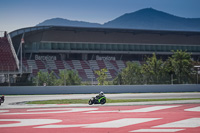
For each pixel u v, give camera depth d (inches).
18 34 6077.8
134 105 1843.0
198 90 3636.8
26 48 6491.1
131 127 1039.6
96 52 7062.0
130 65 4065.0
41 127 1055.0
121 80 3902.6
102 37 7145.7
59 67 6486.2
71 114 1409.9
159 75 3922.2
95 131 973.8
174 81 3811.5
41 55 6761.8
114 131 970.7
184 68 4094.5
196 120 1190.9
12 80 3683.6
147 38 7524.6
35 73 6003.9
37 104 1945.1
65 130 994.7
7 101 2226.9
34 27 6225.4
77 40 6968.5
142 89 3437.5
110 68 6860.2
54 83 3853.3
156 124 1098.7
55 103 2000.5
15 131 985.5
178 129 995.9
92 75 6343.5
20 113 1477.6
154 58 4276.6
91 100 1886.1
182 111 1496.1
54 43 6766.7
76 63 6801.2
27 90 3216.0
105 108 1672.0
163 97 2532.0
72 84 3747.5
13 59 4970.5
